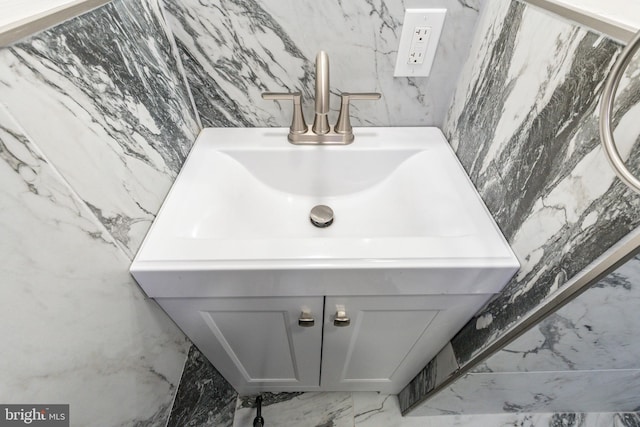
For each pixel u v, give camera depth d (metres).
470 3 0.57
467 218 0.55
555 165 0.39
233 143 0.71
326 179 0.74
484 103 0.57
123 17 0.46
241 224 0.63
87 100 0.38
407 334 0.69
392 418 1.05
